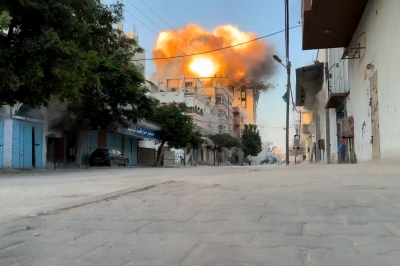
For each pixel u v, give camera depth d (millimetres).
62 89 16062
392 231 3148
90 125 28281
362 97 18125
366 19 16219
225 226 3547
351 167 12000
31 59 14672
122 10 20984
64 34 15797
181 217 4031
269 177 8852
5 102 16266
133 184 8672
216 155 73750
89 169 23422
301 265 2434
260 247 2842
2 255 2877
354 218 3656
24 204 5734
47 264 2645
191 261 2584
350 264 2416
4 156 22078
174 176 11594
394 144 12586
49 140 27422
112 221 3947
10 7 14297
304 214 3945
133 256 2746
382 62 13898
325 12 16734
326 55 28031
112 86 25000
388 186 5770
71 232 3531
